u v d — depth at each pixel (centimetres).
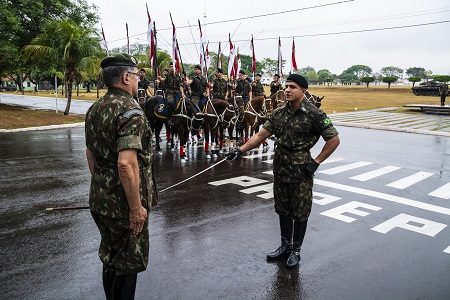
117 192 266
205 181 795
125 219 269
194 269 412
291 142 402
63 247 461
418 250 471
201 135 1453
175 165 955
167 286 375
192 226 540
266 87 6381
